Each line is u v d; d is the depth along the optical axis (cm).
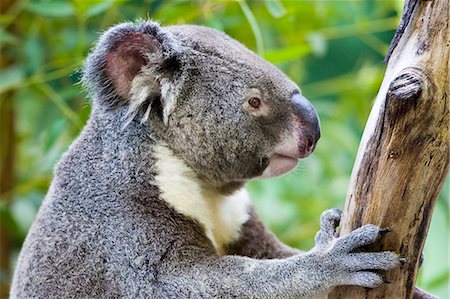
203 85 521
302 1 795
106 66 502
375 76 851
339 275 431
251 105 521
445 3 388
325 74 1021
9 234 834
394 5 791
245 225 569
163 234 492
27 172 869
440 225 682
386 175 400
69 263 500
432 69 385
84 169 514
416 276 418
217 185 542
